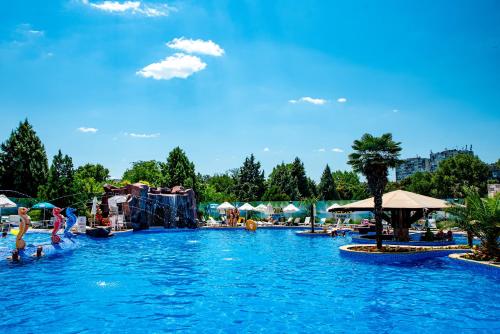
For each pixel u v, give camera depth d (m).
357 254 18.27
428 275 14.28
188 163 59.25
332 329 8.41
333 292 11.65
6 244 23.02
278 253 20.67
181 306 10.05
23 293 11.34
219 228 40.06
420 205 22.19
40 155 50.12
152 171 74.62
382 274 14.49
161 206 38.81
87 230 28.73
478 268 15.12
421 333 8.19
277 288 12.13
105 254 19.98
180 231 37.72
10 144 49.03
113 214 35.69
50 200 36.50
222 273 14.70
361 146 18.84
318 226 39.69
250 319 9.04
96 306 10.00
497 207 15.58
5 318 8.97
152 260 18.00
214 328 8.42
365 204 24.78
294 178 82.94
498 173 90.12
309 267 16.08
